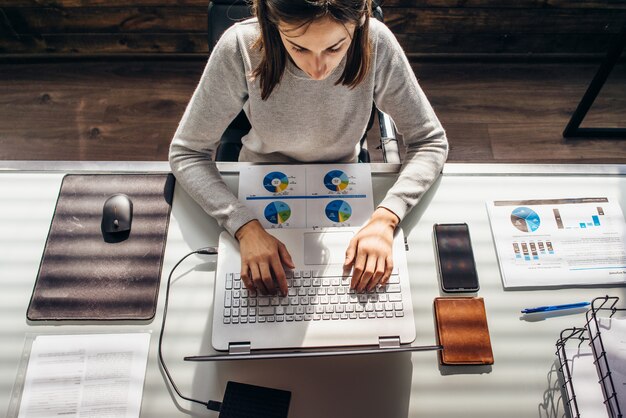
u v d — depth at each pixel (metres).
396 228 1.05
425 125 1.13
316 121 1.10
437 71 2.40
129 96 2.31
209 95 1.03
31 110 2.26
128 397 0.91
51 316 0.97
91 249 1.04
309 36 0.78
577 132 2.18
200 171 1.09
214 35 1.17
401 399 0.91
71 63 2.40
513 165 1.16
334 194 1.11
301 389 0.92
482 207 1.11
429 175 1.10
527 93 2.34
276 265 0.97
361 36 0.88
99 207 1.09
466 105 2.30
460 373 0.94
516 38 2.35
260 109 1.06
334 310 0.96
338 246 1.03
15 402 0.90
